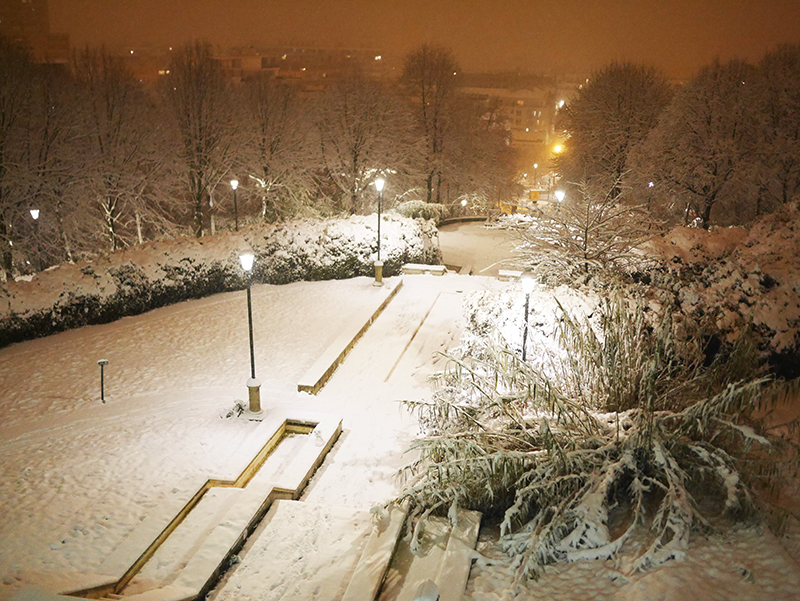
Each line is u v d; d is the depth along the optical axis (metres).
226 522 6.12
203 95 25.73
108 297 12.48
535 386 5.94
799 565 4.39
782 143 22.42
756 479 5.34
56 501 6.68
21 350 10.97
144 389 9.71
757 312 7.73
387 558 5.40
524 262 13.34
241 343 11.78
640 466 5.77
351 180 31.42
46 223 21.16
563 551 5.02
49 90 21.53
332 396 9.92
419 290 15.66
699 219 24.58
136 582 5.43
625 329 6.95
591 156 30.59
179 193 28.61
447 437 6.09
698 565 4.52
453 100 37.22
